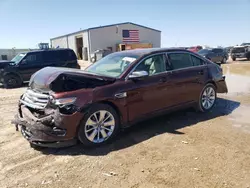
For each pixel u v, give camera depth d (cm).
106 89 396
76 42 4084
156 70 470
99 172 320
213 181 293
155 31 3981
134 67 440
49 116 355
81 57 4062
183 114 569
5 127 503
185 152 370
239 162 337
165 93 476
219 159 346
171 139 421
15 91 1051
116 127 414
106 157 360
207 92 579
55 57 1269
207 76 564
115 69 456
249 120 520
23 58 1200
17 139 435
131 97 423
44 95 375
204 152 369
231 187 281
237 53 2591
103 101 393
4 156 369
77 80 381
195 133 447
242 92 841
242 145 392
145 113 450
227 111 593
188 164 334
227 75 1370
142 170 322
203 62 573
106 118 402
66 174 317
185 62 530
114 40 3688
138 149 385
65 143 366
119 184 293
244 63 2273
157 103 466
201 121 516
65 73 376
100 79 400
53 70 409
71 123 361
